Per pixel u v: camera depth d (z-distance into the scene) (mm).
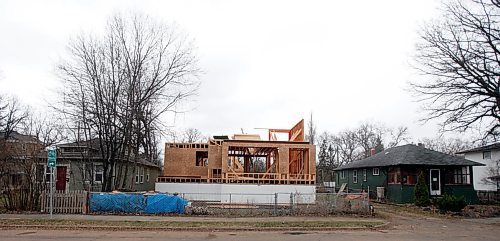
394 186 35781
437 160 34781
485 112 25172
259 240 15422
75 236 15977
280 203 27359
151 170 47906
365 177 43656
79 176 34156
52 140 28078
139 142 33000
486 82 24797
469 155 53500
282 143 30156
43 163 24266
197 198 29828
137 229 17984
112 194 23031
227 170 29547
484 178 46250
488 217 25516
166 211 23000
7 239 15055
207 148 34625
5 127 44000
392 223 21281
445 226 20969
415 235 17531
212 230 18062
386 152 42656
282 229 18453
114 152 31250
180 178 31953
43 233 16703
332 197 24125
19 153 23516
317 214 23516
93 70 31172
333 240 15633
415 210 28828
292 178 29812
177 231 17750
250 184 29281
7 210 22766
